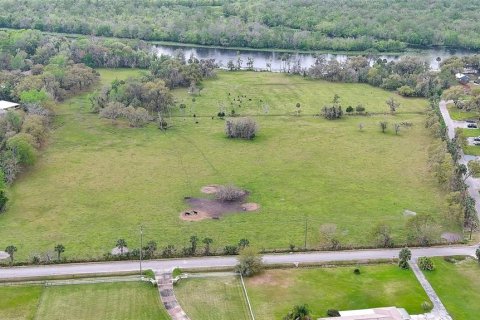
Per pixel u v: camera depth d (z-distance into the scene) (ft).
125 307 474.08
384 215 651.25
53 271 519.60
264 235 601.21
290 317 439.63
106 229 606.55
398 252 566.77
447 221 636.48
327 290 499.51
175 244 577.84
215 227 617.21
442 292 499.10
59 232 596.70
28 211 640.17
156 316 463.83
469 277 523.29
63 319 456.04
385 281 513.04
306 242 586.45
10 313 460.96
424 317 464.65
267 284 508.53
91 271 521.24
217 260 545.44
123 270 524.11
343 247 574.97
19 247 562.25
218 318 462.60
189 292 496.64
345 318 448.24
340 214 652.89
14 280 503.20
